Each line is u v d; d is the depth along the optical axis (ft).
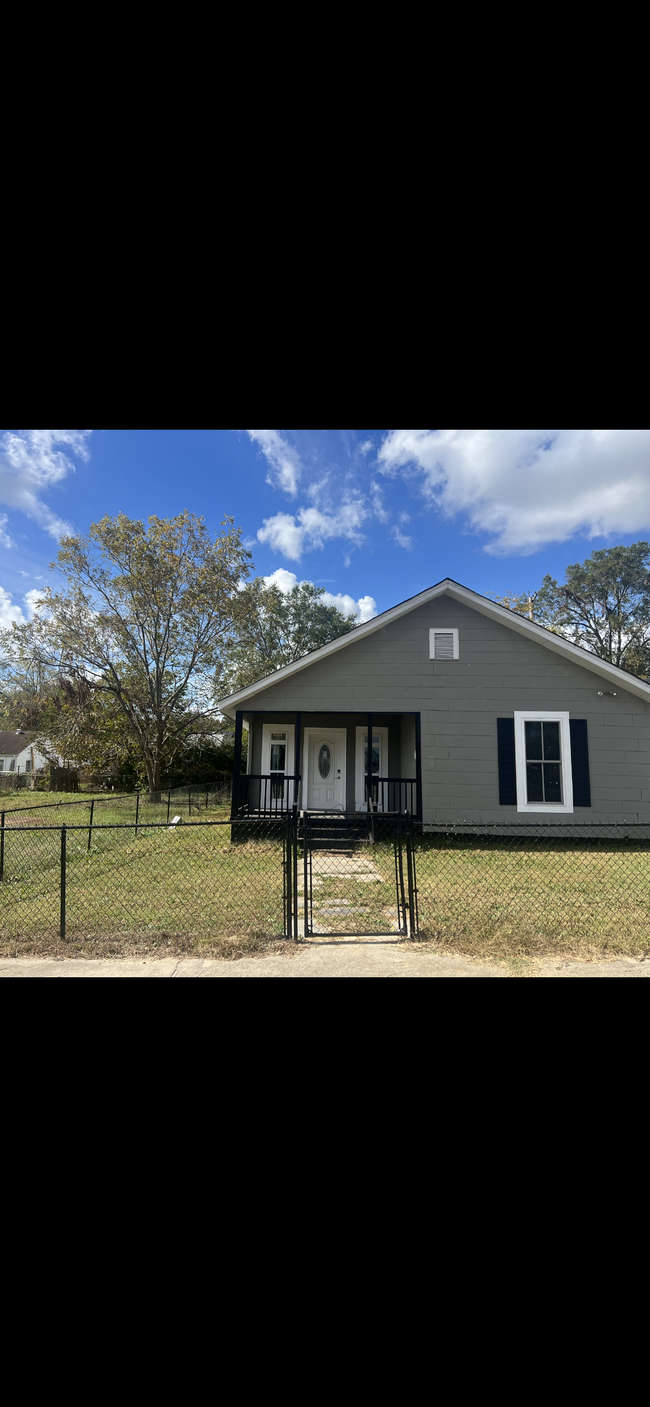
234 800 38.42
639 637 113.91
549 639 37.63
